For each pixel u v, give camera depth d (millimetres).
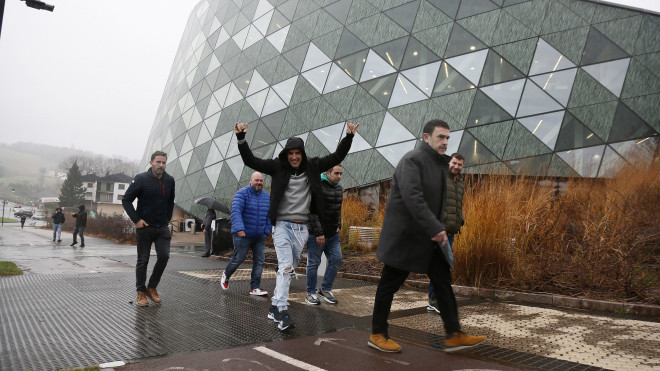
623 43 11938
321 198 4191
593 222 6414
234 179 18625
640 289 5203
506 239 6180
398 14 16594
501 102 12898
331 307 5105
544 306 5156
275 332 3896
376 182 13898
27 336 3660
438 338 3736
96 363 2957
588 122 11531
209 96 23109
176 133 25203
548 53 12914
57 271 7949
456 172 5020
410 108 14398
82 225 15477
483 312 4797
